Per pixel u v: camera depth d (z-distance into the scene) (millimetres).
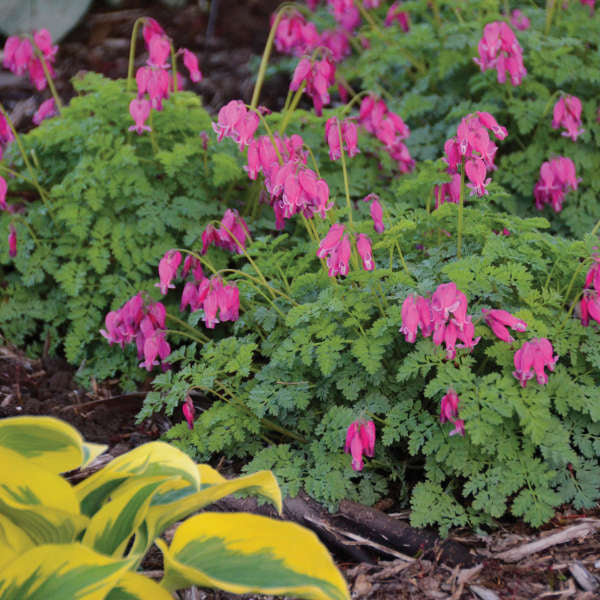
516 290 4617
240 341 4727
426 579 3877
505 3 7121
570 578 3840
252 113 4535
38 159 6062
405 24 7641
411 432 4457
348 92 8117
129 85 6039
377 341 4250
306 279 4609
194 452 4613
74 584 2602
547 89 6348
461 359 4234
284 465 4402
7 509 2908
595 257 4223
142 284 5547
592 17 6934
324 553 2840
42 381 5586
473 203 5738
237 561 2861
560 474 4281
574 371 4395
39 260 5660
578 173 6168
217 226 5598
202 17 9867
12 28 9531
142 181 5555
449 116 6324
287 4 6125
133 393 5336
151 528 3027
